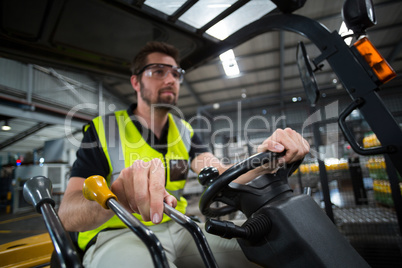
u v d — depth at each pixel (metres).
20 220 6.71
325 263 0.50
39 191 0.45
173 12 1.04
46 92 7.04
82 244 0.83
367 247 1.79
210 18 1.09
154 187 0.47
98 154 0.87
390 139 0.77
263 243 0.55
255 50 6.87
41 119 6.79
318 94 0.80
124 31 1.11
